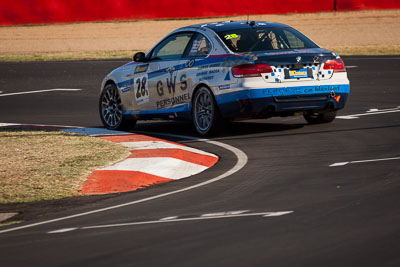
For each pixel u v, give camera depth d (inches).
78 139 1222.9
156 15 5152.6
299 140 1157.7
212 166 992.2
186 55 1302.9
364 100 1685.5
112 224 685.9
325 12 5137.8
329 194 751.7
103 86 1470.2
